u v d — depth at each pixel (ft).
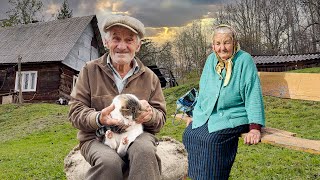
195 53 209.15
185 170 11.67
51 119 56.44
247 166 22.03
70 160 11.39
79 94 9.77
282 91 14.48
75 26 97.50
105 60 10.00
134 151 8.34
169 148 11.76
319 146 9.94
